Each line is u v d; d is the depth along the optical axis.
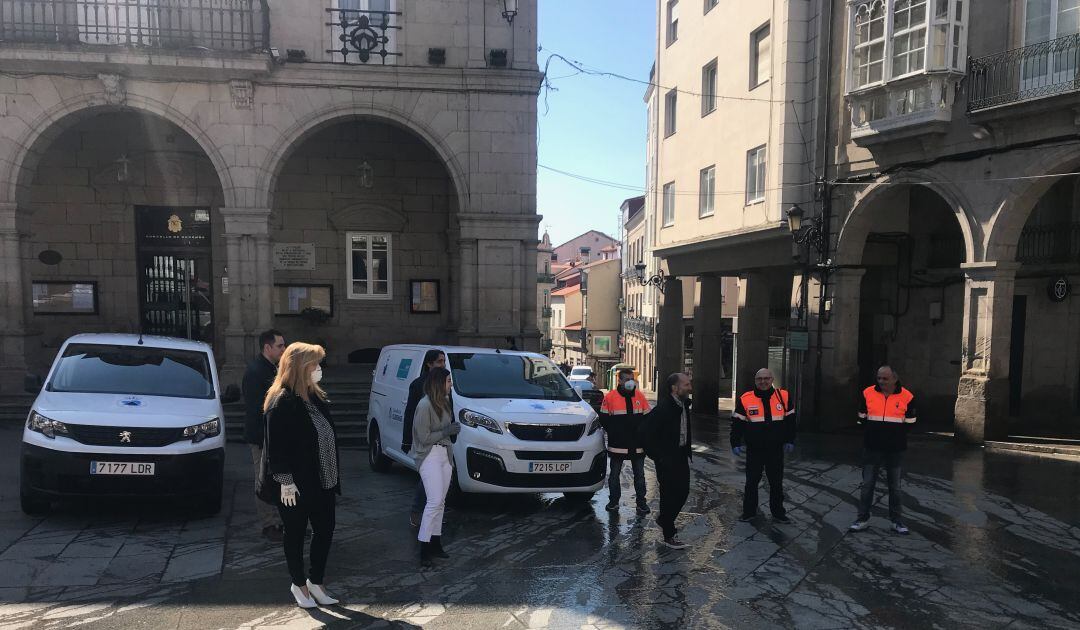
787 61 15.67
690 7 21.09
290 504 4.51
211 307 15.02
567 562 5.85
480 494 8.23
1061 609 5.02
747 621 4.72
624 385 7.57
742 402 7.28
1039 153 11.07
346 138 15.43
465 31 13.24
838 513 7.63
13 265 11.89
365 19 12.87
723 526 7.05
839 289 14.47
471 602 4.92
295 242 15.29
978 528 7.05
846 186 14.34
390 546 6.14
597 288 52.56
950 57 11.98
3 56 11.55
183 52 11.94
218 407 6.97
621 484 9.19
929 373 15.88
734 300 30.09
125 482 6.07
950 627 4.68
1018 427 13.84
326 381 12.75
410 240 15.75
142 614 4.51
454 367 8.20
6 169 11.88
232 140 12.51
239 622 4.45
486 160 13.26
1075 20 10.75
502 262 13.37
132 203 14.66
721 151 18.92
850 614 4.87
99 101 12.10
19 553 5.50
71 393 6.62
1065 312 13.78
